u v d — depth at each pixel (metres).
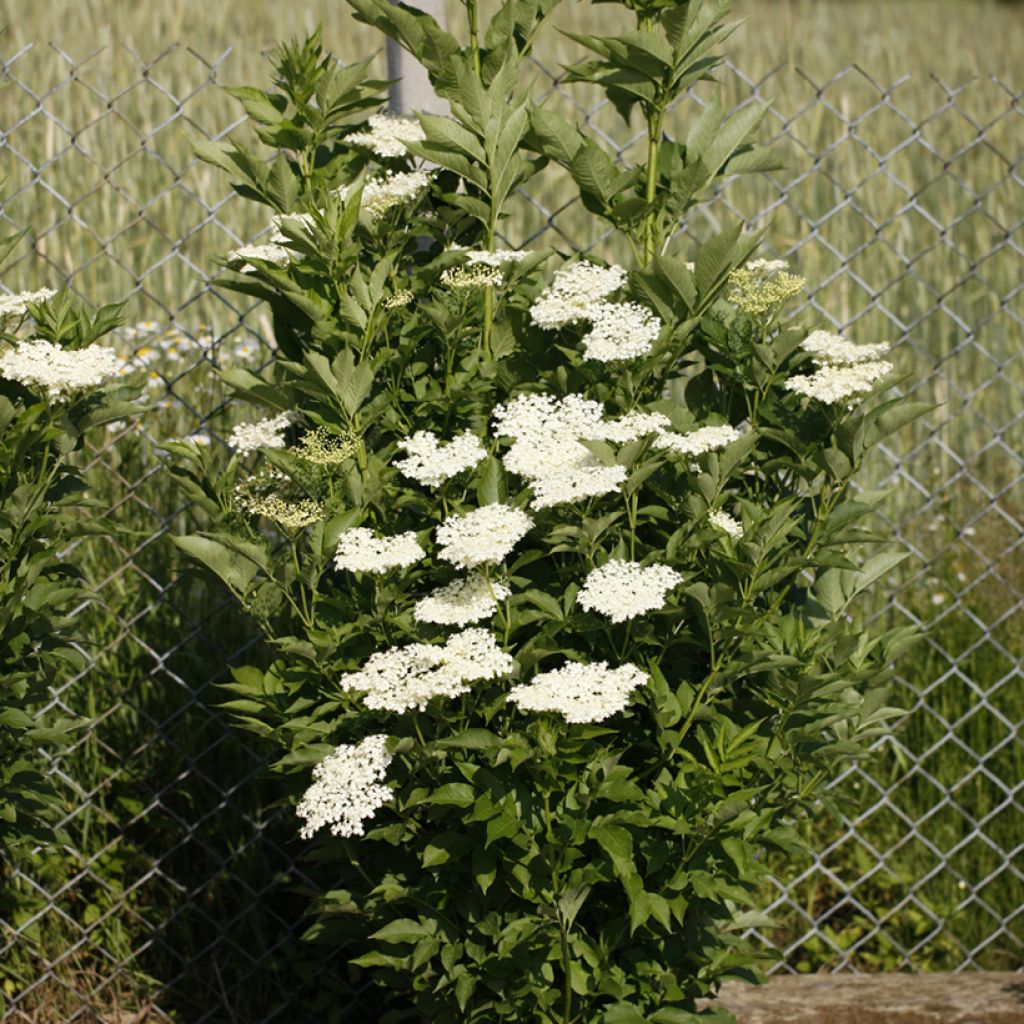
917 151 5.21
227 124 4.11
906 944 2.83
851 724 2.05
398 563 1.70
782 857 2.83
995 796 3.02
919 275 4.63
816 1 6.70
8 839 2.03
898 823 2.96
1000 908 2.88
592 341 1.81
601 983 1.82
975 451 4.18
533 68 5.02
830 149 2.78
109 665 2.70
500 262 1.96
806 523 1.98
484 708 1.75
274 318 2.03
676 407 1.89
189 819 2.66
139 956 2.58
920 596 3.33
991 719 3.09
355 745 1.82
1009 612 2.91
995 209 4.95
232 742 2.68
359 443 1.83
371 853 1.99
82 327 1.97
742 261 1.93
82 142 3.87
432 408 1.94
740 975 2.08
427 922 1.84
